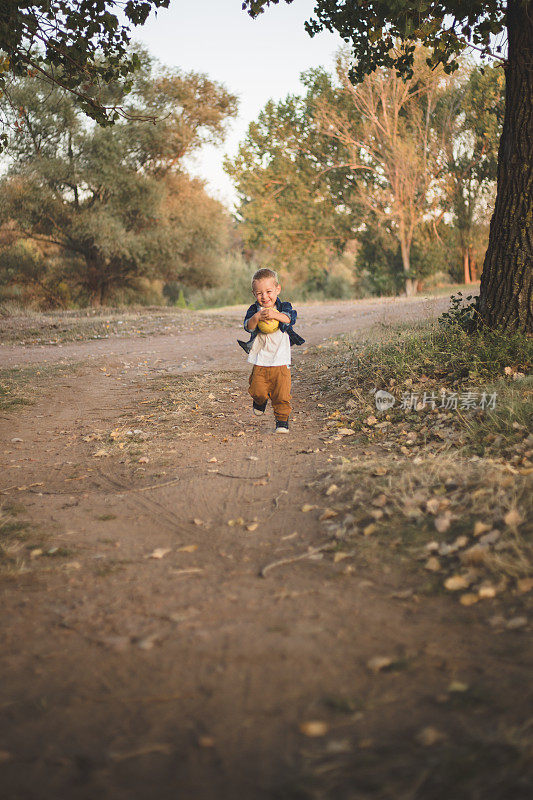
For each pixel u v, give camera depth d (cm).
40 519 460
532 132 746
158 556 382
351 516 410
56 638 284
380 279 3831
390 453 556
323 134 3575
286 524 425
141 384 1027
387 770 187
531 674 230
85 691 239
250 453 609
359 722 212
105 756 200
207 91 3055
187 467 580
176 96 2989
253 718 218
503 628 266
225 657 260
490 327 781
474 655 248
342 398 782
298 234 3772
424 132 3441
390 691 229
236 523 436
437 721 208
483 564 323
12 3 798
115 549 398
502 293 772
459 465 469
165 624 293
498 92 3294
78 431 752
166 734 211
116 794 183
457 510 393
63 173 2781
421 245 3675
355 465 512
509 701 215
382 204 3597
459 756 189
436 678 235
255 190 3694
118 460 619
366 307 2181
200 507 475
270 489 500
